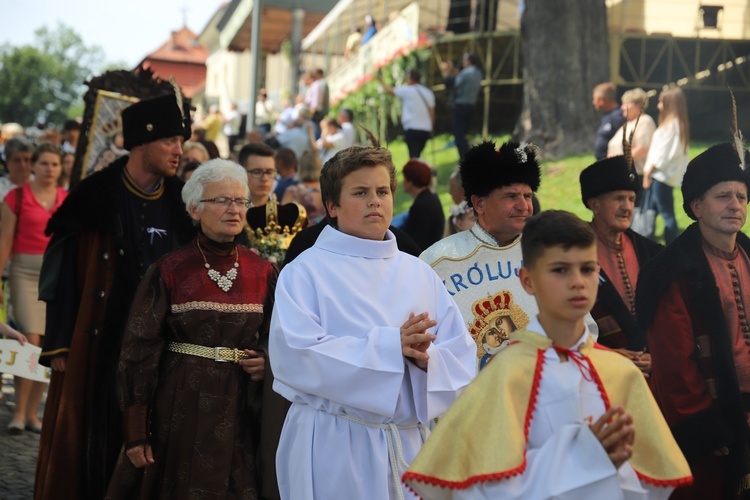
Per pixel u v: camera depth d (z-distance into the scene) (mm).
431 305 4547
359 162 4477
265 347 5156
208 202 5121
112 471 5547
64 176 12320
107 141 7375
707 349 4969
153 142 5875
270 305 5242
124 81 7434
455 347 4438
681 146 10203
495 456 3162
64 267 5773
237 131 24844
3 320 8961
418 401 4262
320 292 4359
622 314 5234
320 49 30625
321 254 4469
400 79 20016
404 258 4559
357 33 25531
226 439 4965
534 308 4988
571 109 16625
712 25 17531
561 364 3307
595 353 3379
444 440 3240
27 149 9461
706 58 17625
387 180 4516
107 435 5570
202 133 16625
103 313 5707
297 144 16375
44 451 5738
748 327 5039
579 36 16734
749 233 6762
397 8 24922
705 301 4969
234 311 5078
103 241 5770
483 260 5027
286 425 4500
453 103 16688
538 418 3260
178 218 6020
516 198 4973
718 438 4828
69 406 5641
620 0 18234
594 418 3281
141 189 5957
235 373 5055
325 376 4152
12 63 75875
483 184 4996
